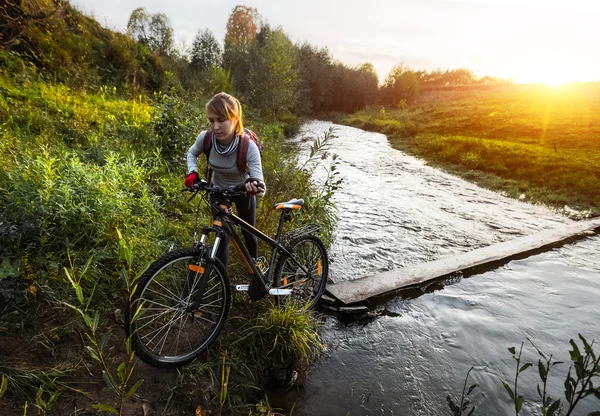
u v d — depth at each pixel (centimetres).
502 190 999
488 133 2030
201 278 243
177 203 452
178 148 577
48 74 859
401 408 256
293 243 325
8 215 280
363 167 1204
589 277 477
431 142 1717
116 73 1295
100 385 216
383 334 337
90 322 169
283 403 254
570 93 3453
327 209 574
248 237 298
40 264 263
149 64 1520
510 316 376
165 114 614
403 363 301
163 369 240
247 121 1121
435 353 315
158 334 264
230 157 260
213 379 243
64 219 302
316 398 261
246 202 287
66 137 541
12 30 871
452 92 5266
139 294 211
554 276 474
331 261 471
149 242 334
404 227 629
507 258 513
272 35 2555
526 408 260
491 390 276
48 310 248
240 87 2655
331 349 312
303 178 601
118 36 1477
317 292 366
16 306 240
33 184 317
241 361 266
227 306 266
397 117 3425
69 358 225
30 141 464
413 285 417
